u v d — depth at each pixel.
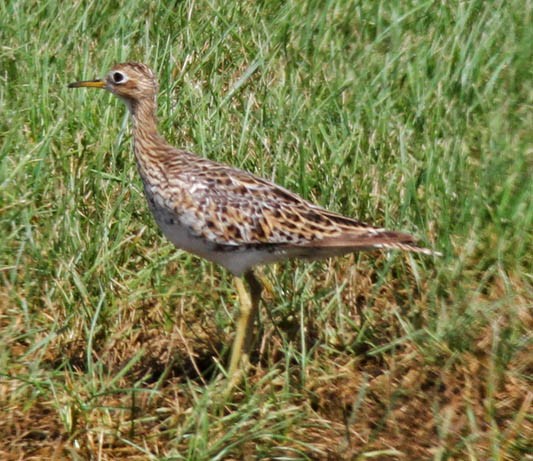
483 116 17.97
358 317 15.69
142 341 15.46
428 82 18.61
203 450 12.72
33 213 16.22
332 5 20.66
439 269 15.41
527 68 19.06
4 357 14.12
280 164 16.77
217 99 18.19
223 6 20.27
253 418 13.75
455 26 19.67
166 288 15.80
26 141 17.59
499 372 14.29
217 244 14.47
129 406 13.71
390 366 14.59
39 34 19.38
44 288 15.67
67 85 16.66
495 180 16.72
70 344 15.13
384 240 14.23
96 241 15.95
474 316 14.77
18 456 13.20
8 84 18.59
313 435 13.62
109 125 17.72
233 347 14.42
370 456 13.18
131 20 19.72
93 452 13.15
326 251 14.51
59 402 13.49
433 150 16.72
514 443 13.23
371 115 17.78
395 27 19.73
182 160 14.66
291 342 14.73
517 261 15.83
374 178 16.94
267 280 15.30
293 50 19.58
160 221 14.77
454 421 13.83
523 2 20.58
